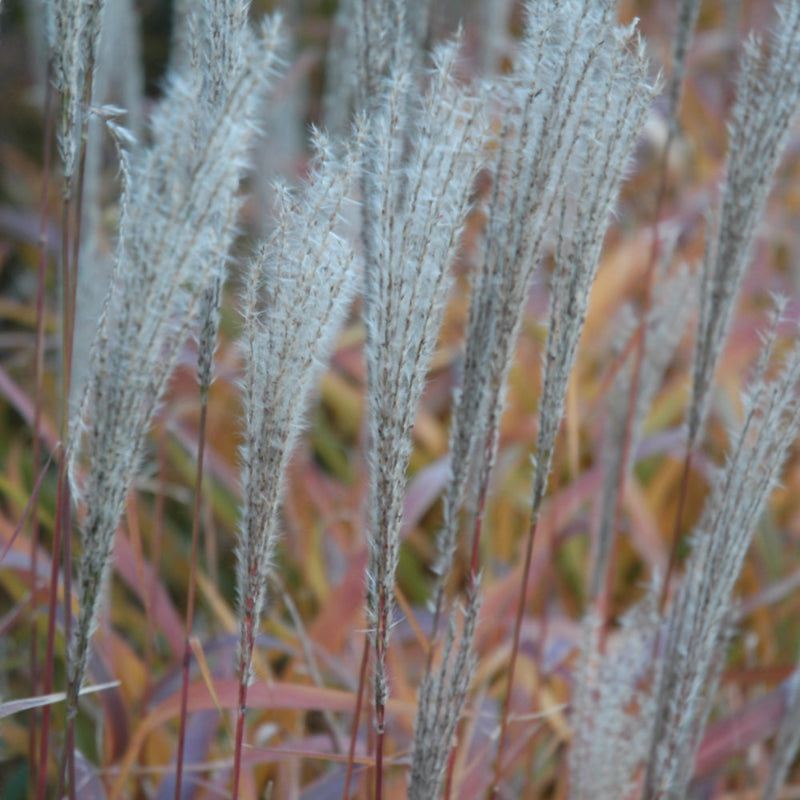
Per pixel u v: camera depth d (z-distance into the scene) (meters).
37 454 1.73
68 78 1.55
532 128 1.54
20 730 1.89
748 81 1.63
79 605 1.56
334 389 2.73
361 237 1.57
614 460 1.83
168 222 1.49
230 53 1.52
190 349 1.73
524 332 2.71
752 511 1.60
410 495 1.95
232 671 1.82
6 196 3.85
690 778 1.76
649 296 1.79
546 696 1.89
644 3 4.07
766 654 2.08
